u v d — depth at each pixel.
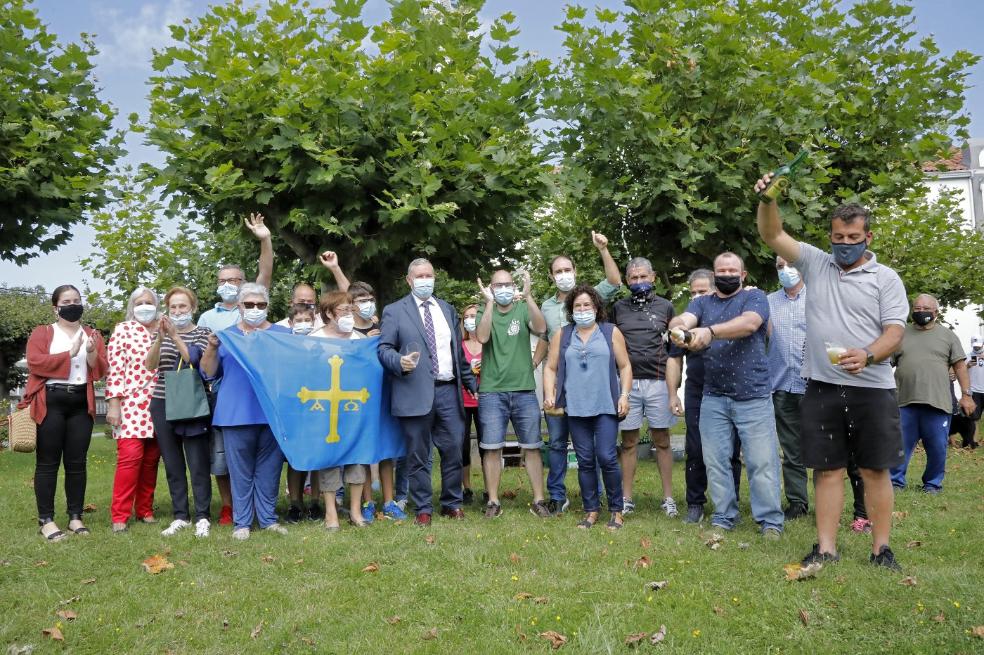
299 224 8.36
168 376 5.72
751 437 5.60
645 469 9.86
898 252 16.83
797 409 6.37
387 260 10.01
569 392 6.04
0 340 26.88
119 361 5.96
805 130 9.45
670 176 9.01
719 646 3.59
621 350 6.09
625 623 3.82
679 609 3.98
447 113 8.31
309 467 5.74
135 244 15.46
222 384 5.75
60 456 5.82
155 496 7.70
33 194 9.86
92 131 10.39
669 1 9.98
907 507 6.76
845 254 4.60
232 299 6.53
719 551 5.03
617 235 10.39
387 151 8.16
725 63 9.41
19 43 9.83
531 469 6.57
